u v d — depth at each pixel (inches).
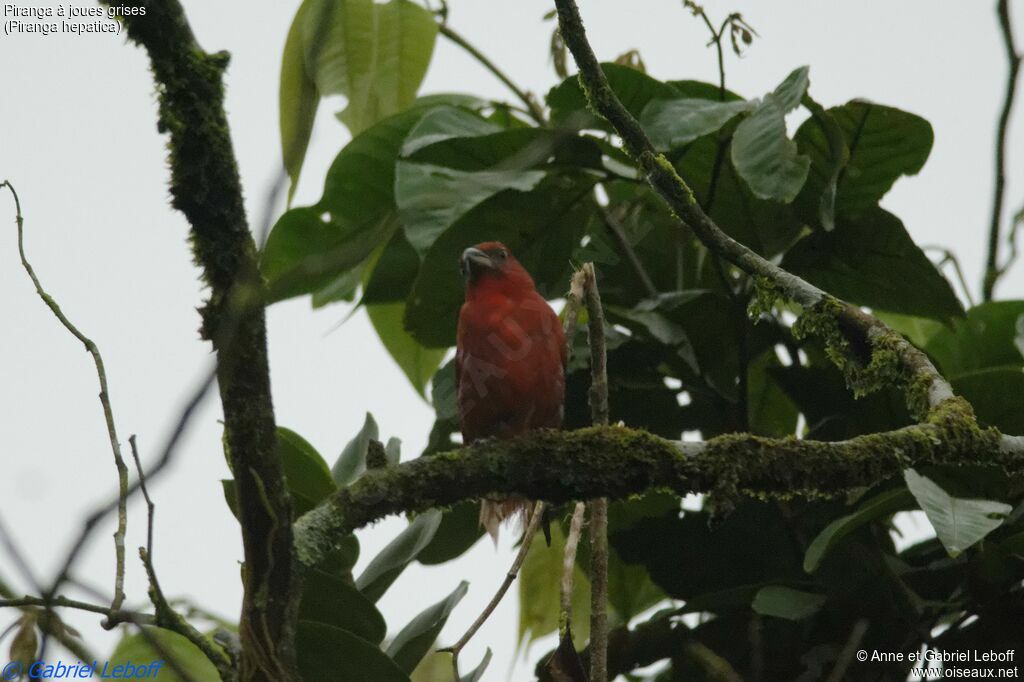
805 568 317.4
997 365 402.3
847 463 267.6
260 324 223.6
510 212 381.7
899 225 366.3
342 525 265.0
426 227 342.6
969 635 354.6
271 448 231.3
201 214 217.8
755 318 335.9
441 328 402.0
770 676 368.5
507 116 414.6
